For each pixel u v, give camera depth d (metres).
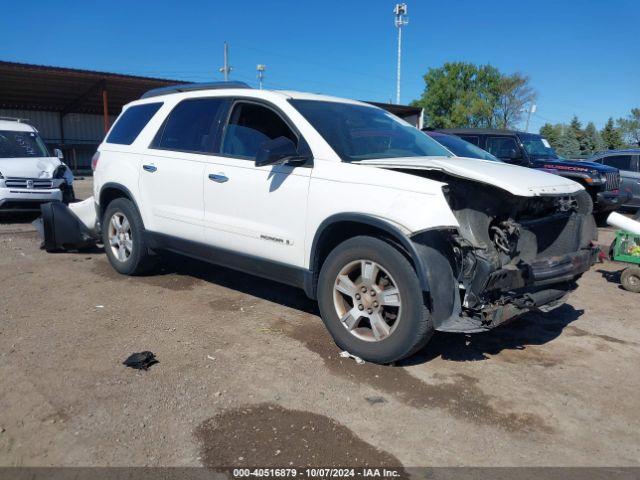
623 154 14.83
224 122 4.95
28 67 22.95
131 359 3.84
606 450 3.03
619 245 6.45
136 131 5.89
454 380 3.78
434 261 3.52
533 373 3.96
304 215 4.16
